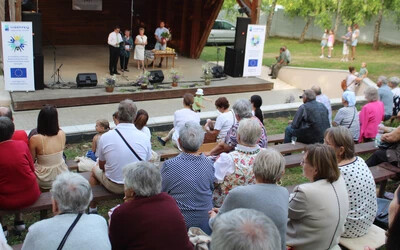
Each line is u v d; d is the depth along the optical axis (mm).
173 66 14906
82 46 18297
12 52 10289
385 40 23438
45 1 17391
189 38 17656
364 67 13086
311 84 14617
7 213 3873
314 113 6191
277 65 15281
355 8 22312
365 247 3461
